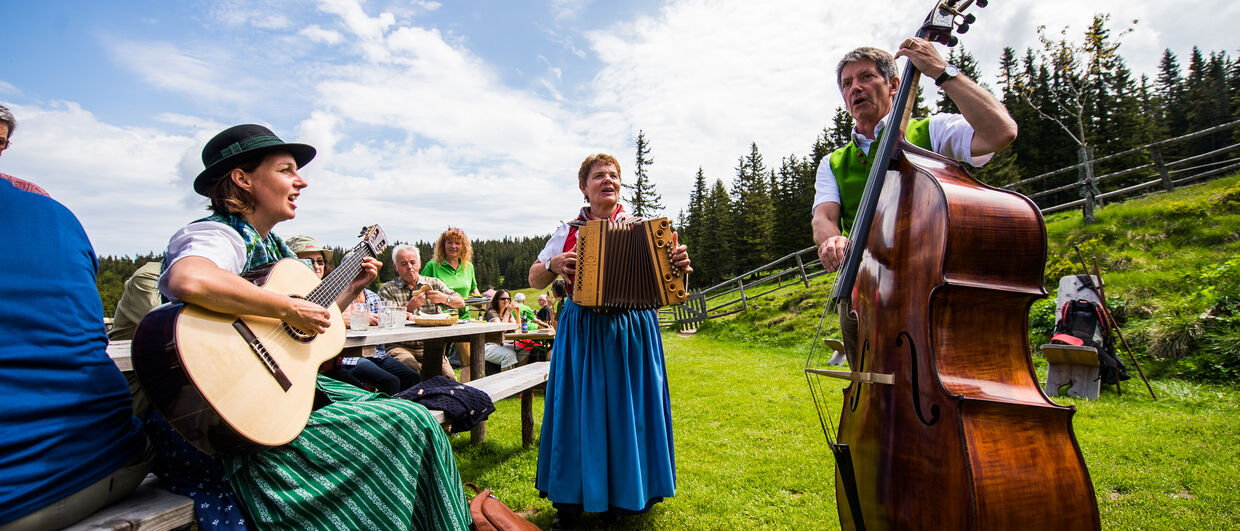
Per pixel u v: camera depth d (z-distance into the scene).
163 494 1.70
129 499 1.65
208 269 1.72
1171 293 7.32
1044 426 1.59
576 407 2.94
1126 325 7.05
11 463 1.29
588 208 3.27
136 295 3.15
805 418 5.14
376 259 2.75
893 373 1.81
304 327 1.94
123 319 3.18
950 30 2.15
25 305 1.37
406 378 4.84
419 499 2.08
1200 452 3.67
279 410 1.82
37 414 1.36
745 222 48.03
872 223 2.06
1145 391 5.55
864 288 2.06
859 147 2.78
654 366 3.03
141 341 1.64
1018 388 1.68
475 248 118.00
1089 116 41.62
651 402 2.99
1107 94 43.06
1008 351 1.74
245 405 1.72
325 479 1.84
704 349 12.58
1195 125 52.78
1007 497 1.49
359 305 4.36
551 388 3.06
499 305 7.88
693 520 3.02
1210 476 3.25
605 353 2.92
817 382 2.86
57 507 1.38
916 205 1.85
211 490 1.73
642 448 2.94
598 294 2.81
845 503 2.10
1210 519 2.76
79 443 1.44
